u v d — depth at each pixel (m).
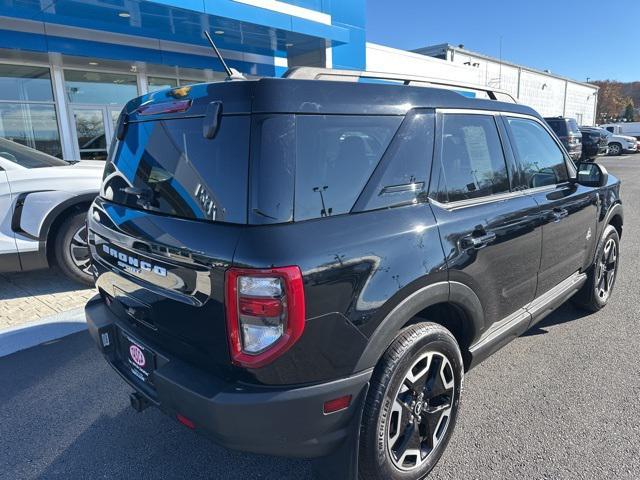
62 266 4.92
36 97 10.94
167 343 2.15
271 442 1.86
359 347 1.95
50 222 4.76
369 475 2.10
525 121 3.23
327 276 1.83
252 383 1.83
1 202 4.57
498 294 2.74
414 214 2.21
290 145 1.85
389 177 2.16
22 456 2.63
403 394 2.19
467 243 2.40
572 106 44.59
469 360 2.66
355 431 2.01
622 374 3.31
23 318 4.43
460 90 2.80
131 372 2.45
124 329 2.41
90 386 3.31
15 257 4.69
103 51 10.91
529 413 2.89
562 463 2.47
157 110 2.28
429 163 2.35
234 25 10.85
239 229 1.80
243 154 1.84
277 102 1.85
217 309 1.83
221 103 1.93
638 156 28.50
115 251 2.36
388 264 2.02
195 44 12.38
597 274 4.18
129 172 2.42
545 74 38.69
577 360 3.51
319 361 1.86
